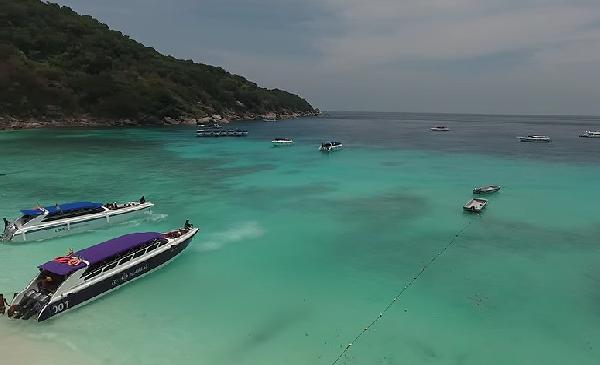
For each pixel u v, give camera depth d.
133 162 75.25
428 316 24.69
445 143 125.38
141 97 155.75
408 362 20.53
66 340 21.53
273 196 52.41
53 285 24.19
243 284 28.36
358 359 20.72
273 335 22.61
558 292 27.80
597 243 36.94
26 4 161.12
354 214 45.09
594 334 23.08
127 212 41.00
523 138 133.88
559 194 55.53
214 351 21.12
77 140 104.81
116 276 26.39
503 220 43.56
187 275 29.47
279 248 34.97
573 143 127.94
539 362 20.70
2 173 62.19
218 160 80.88
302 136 145.88
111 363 19.92
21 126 123.94
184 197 50.91
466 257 33.62
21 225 34.94
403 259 33.12
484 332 23.12
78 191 52.41
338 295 27.11
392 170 73.19
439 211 46.66
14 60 132.50
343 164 79.38
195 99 185.12
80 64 151.12
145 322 23.48
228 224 41.00
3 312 23.34
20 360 19.81
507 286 28.62
